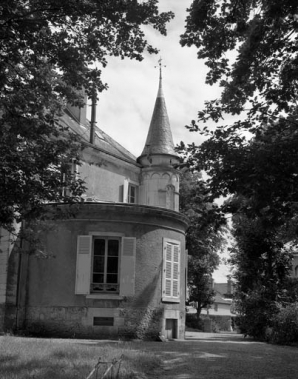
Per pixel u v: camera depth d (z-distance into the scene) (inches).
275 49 402.6
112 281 763.4
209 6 391.9
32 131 398.9
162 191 1133.7
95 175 1008.2
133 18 368.2
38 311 756.6
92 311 743.1
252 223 930.7
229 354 585.6
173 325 822.5
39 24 341.4
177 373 427.8
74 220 767.7
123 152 1232.8
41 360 418.3
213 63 429.4
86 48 388.5
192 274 1601.9
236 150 413.4
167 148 1157.7
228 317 2094.0
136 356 474.6
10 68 406.3
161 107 1209.4
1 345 517.0
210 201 432.1
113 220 771.4
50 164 417.7
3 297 753.0
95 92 414.6
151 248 789.9
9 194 387.9
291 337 834.2
